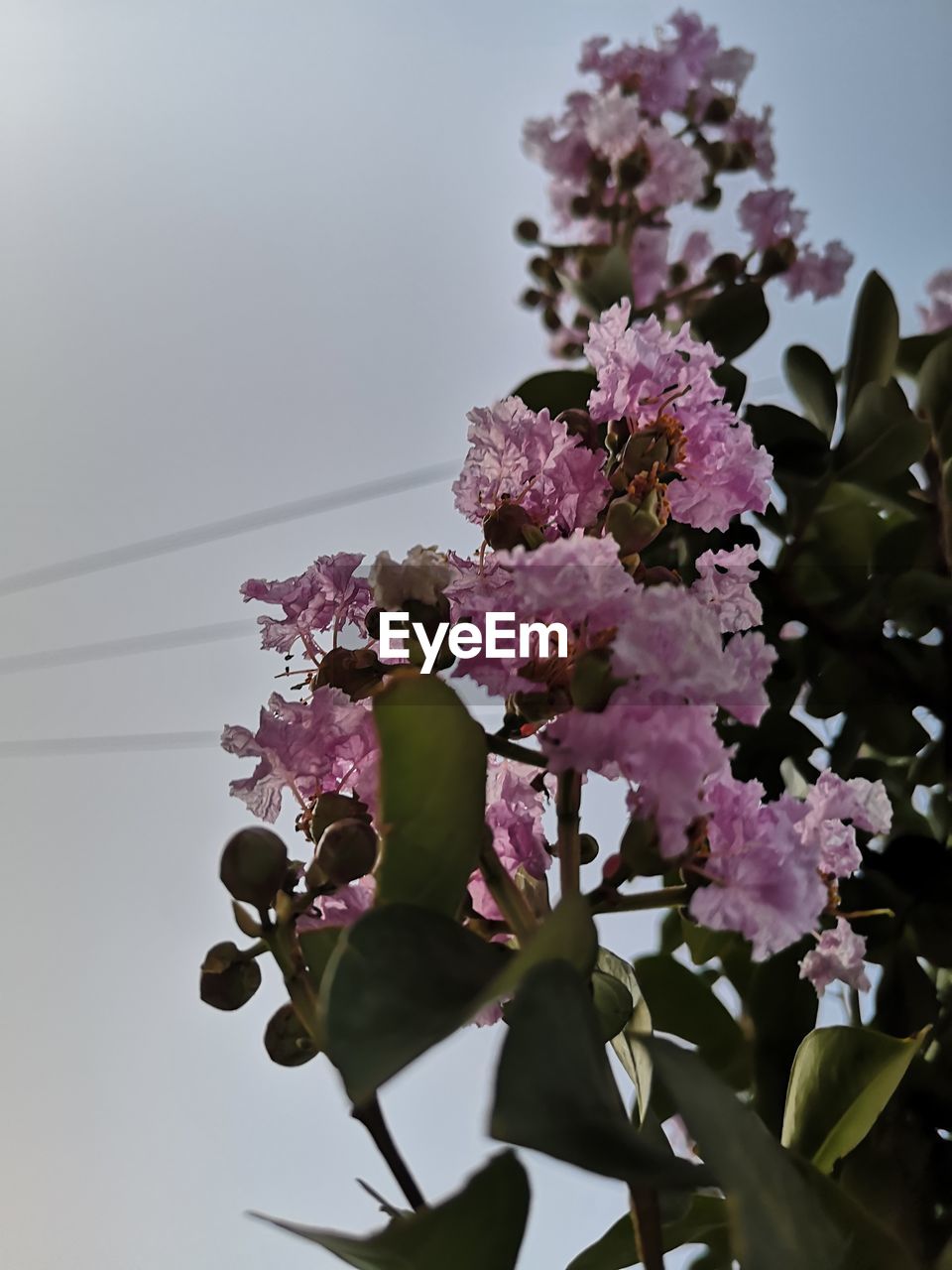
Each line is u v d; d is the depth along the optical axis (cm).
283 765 22
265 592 23
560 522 23
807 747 36
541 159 47
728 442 24
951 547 38
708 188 47
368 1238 17
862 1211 20
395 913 18
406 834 19
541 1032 17
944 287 47
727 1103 19
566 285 45
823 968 26
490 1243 18
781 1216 19
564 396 35
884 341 38
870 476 38
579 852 22
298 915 21
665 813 19
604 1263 24
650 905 21
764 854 20
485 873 20
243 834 21
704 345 24
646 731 19
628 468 23
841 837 23
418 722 19
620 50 47
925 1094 31
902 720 37
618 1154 17
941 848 35
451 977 18
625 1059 25
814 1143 25
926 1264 27
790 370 41
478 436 23
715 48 47
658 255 44
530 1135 16
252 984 22
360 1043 17
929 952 33
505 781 23
